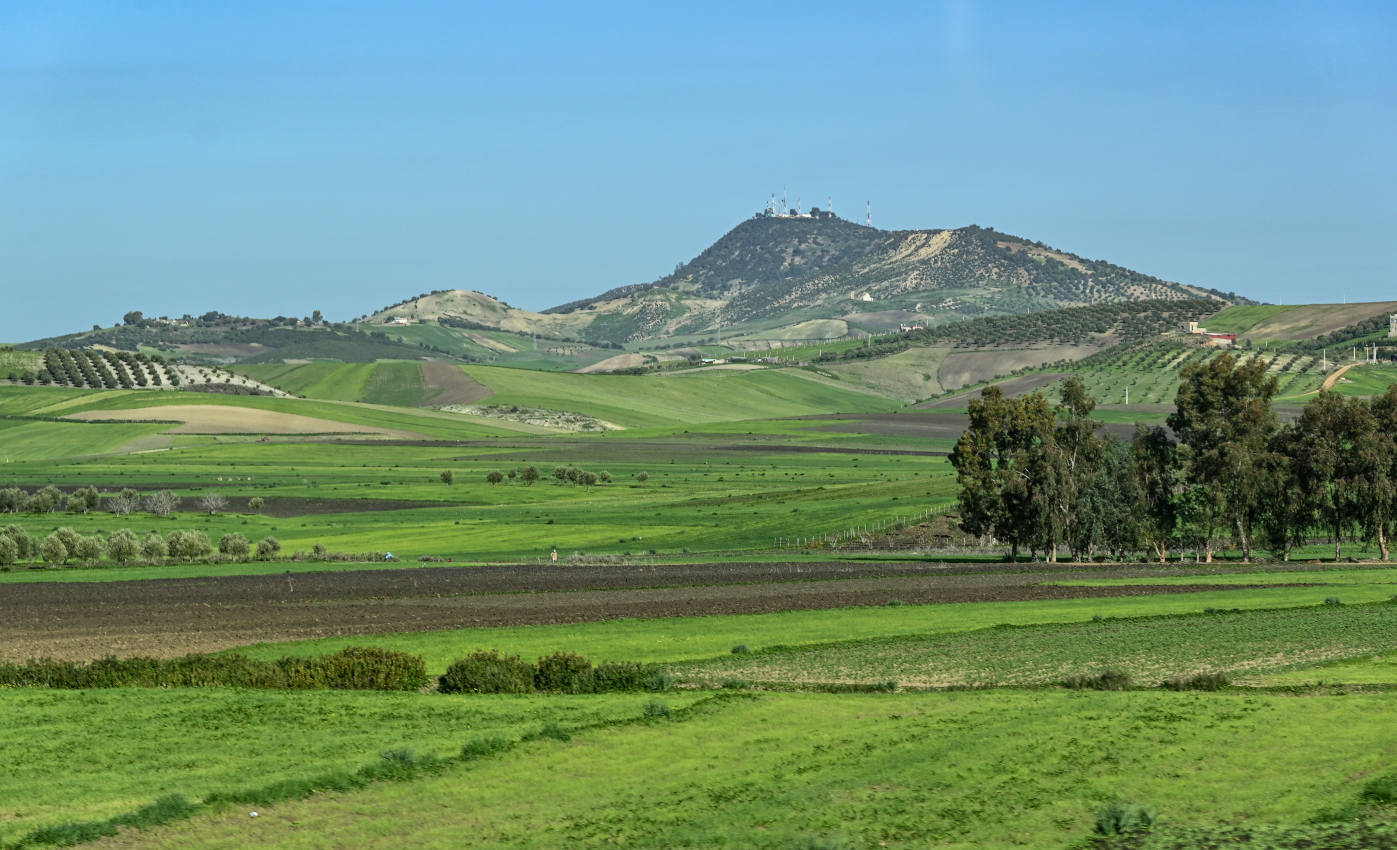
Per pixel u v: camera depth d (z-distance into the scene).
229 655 54.78
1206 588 91.00
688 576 105.25
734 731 40.34
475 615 79.38
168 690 48.81
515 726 41.22
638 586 97.56
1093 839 27.83
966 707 43.81
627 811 31.31
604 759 36.66
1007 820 29.58
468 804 32.22
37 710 44.25
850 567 113.69
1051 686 50.16
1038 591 90.88
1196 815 29.62
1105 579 100.38
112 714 43.56
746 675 55.03
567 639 67.38
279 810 31.77
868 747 37.56
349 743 38.78
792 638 67.31
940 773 34.06
